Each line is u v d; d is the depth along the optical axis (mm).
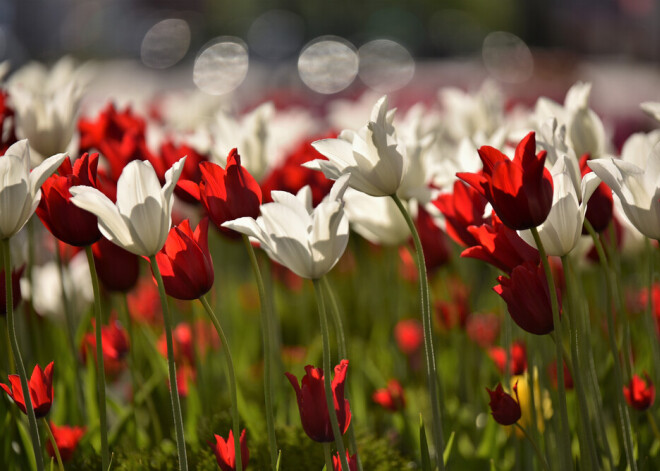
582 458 1971
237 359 2625
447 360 2514
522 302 1884
